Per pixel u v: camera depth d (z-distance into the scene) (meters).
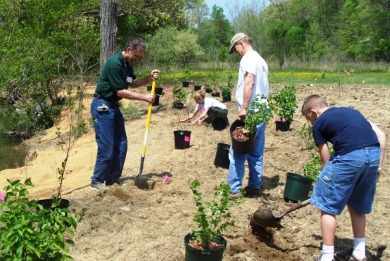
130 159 8.23
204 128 10.35
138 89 17.28
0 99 13.04
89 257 4.46
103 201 5.73
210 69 28.91
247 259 4.46
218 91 15.66
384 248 4.75
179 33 31.22
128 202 5.77
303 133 8.89
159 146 9.11
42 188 7.18
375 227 5.32
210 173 7.17
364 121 4.11
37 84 13.17
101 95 6.31
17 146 11.53
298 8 50.97
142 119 11.82
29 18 14.41
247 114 5.73
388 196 6.25
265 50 46.50
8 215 2.96
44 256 2.93
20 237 2.84
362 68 29.16
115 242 4.77
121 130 6.59
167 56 30.06
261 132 6.04
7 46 12.63
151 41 29.91
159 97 14.59
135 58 6.25
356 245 4.36
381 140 4.30
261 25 47.59
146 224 5.20
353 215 4.34
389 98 14.16
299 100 14.15
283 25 46.34
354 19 42.19
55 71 13.75
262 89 5.96
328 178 4.04
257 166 6.15
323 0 49.00
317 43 45.06
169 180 6.87
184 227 5.16
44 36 14.09
